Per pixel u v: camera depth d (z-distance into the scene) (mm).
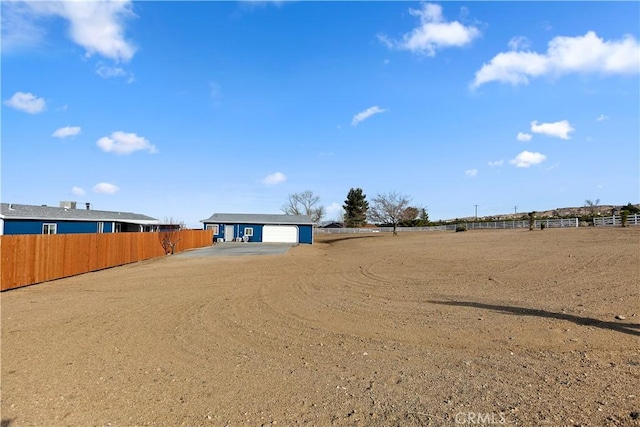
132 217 38219
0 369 4945
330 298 9516
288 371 4723
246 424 3451
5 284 11852
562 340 5500
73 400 4000
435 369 4625
